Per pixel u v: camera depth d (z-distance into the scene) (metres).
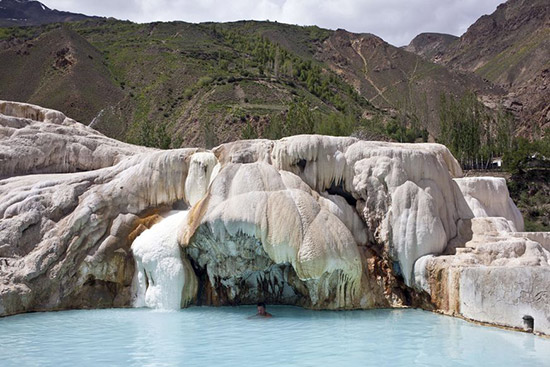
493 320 11.45
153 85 106.81
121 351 9.97
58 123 22.81
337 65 171.12
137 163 17.34
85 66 110.25
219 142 75.94
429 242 14.02
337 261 13.52
